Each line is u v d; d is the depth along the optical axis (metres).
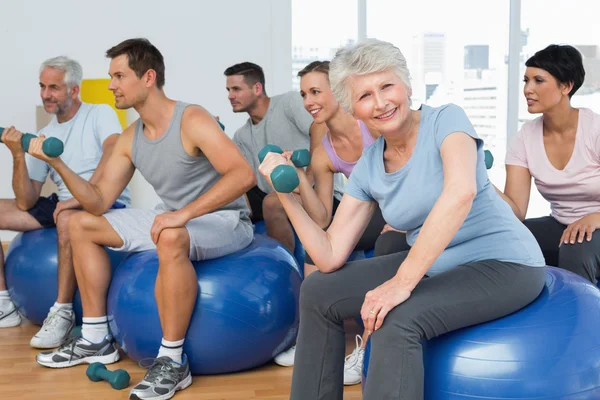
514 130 5.48
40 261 2.69
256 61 5.26
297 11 5.42
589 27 5.42
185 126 2.19
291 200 1.62
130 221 2.33
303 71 2.45
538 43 5.43
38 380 2.22
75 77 2.88
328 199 2.55
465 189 1.43
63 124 2.93
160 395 2.03
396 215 1.61
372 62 1.47
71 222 2.30
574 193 2.33
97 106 2.93
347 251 1.66
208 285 2.12
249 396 2.06
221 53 5.20
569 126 2.31
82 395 2.09
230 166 2.15
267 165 1.61
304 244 1.62
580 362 1.49
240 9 5.18
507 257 1.57
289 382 2.17
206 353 2.15
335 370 1.59
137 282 2.18
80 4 4.93
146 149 2.26
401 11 5.45
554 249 2.35
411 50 5.50
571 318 1.54
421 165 1.54
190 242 2.09
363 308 1.44
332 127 2.45
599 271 2.12
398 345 1.40
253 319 2.14
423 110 1.58
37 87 4.89
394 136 1.55
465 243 1.59
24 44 4.85
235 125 5.28
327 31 5.45
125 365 2.36
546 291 1.64
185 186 2.30
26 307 2.77
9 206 2.79
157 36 5.09
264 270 2.21
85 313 2.36
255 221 3.17
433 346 1.53
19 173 2.69
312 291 1.58
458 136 1.50
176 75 5.15
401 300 1.43
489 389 1.47
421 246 1.44
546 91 2.25
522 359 1.47
